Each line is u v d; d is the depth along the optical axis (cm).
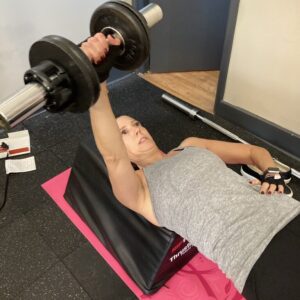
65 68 63
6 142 186
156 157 133
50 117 209
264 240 90
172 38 240
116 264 134
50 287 127
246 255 89
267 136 194
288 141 185
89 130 202
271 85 178
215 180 103
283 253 89
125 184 102
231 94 201
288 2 150
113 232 135
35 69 62
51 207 156
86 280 129
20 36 178
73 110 70
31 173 173
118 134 90
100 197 141
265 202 98
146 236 122
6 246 140
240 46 180
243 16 169
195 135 198
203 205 98
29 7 174
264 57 173
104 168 138
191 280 128
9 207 156
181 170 107
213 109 220
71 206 155
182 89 241
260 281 88
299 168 179
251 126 199
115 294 125
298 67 163
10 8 167
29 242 142
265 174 113
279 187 107
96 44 74
